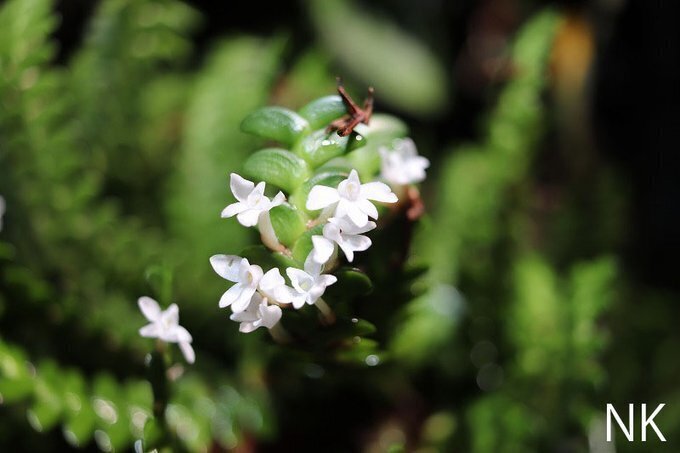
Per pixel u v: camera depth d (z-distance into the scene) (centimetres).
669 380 23
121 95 24
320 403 23
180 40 26
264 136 17
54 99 22
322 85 27
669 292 27
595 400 22
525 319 22
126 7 24
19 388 19
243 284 16
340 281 17
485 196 24
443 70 36
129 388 20
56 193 22
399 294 19
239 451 22
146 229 24
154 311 17
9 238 21
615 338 24
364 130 18
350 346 18
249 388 22
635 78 30
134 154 24
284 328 18
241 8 36
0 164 21
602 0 30
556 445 22
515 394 22
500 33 35
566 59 28
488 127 25
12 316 20
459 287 23
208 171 23
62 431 21
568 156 28
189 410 21
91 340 21
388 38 36
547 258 25
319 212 17
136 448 19
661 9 29
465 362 23
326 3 36
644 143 30
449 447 22
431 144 34
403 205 18
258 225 17
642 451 22
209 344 23
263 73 24
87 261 22
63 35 31
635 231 30
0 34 21
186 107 26
